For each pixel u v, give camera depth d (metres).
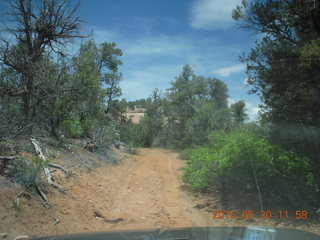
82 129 17.33
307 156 7.38
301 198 7.35
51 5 12.24
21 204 6.50
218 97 29.84
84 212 7.39
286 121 7.44
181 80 33.50
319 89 6.43
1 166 7.37
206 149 10.80
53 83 12.82
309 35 7.07
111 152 19.16
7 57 11.43
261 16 7.66
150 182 12.36
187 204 8.83
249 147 7.73
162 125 35.09
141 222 7.00
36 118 11.38
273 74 7.38
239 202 8.20
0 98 10.45
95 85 16.36
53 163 10.72
